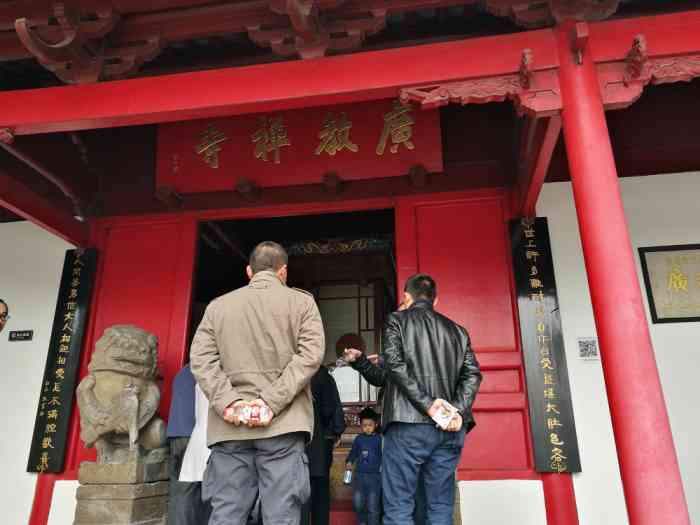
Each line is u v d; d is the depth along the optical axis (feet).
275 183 22.54
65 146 23.72
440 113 22.88
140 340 19.88
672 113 21.97
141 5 15.37
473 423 12.74
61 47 14.79
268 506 9.64
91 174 25.03
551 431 19.45
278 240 37.93
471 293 21.83
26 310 24.52
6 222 26.13
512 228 22.06
